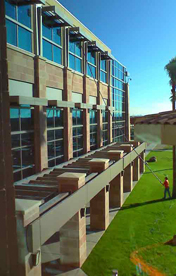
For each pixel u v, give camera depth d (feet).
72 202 36.24
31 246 26.50
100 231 53.62
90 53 86.02
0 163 24.94
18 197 36.19
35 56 51.67
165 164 131.54
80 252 40.60
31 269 27.48
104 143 102.37
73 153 73.92
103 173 51.03
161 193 80.33
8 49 44.11
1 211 25.35
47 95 58.29
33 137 52.54
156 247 45.83
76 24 79.71
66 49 65.87
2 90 25.05
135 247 46.21
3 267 25.70
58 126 63.87
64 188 39.09
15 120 46.83
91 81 85.15
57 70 61.67
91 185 44.11
